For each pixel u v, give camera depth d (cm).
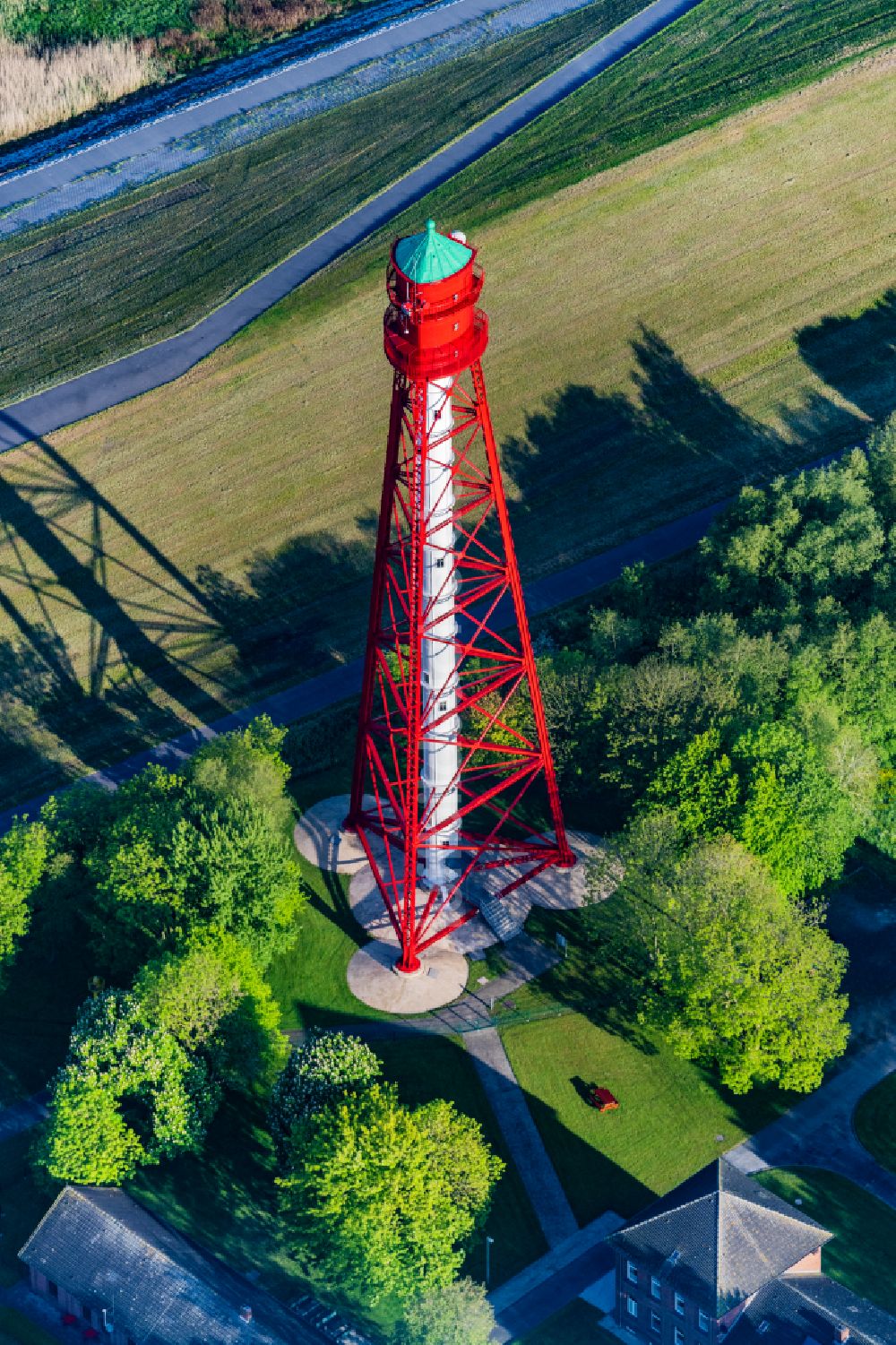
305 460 17462
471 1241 10775
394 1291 10181
